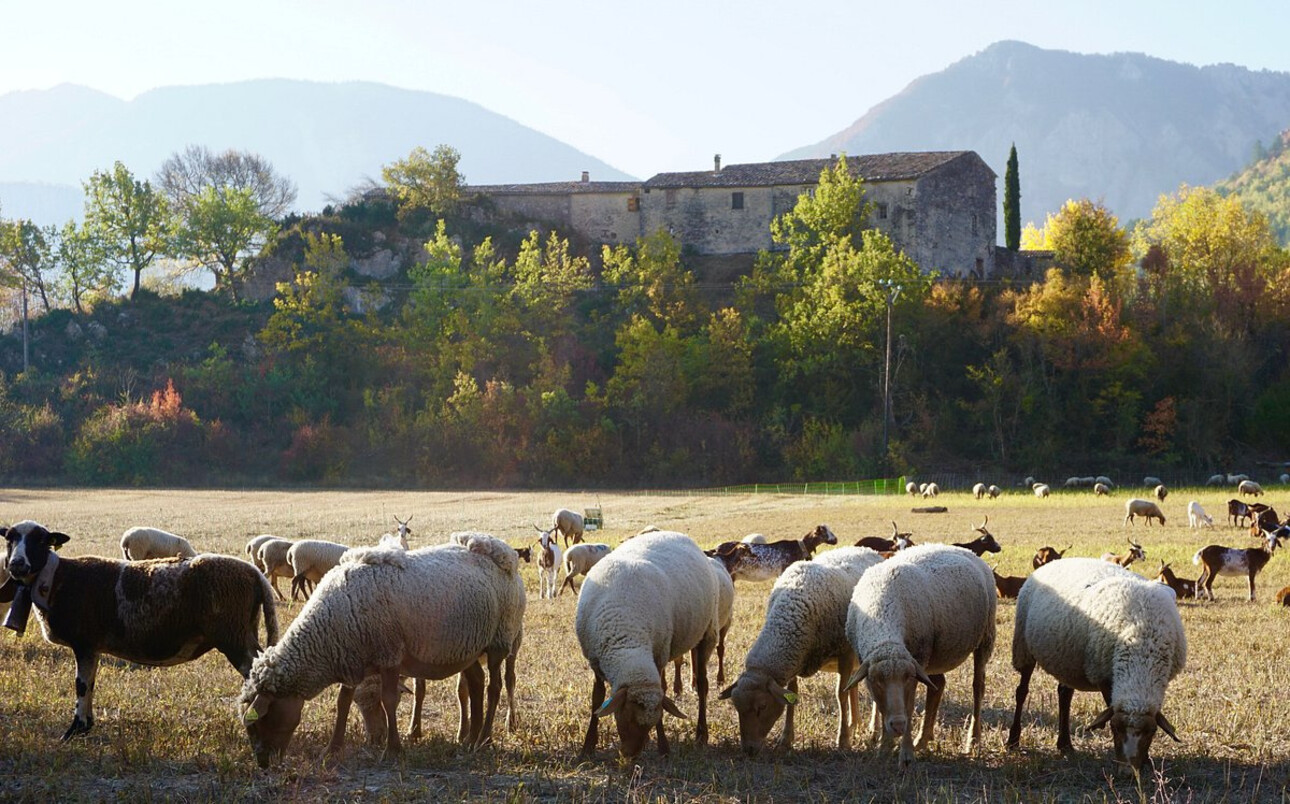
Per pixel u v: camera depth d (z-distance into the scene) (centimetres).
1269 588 2769
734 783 1212
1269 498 6075
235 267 13088
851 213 9944
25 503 7088
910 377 9250
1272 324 9731
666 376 9506
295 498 7656
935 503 6144
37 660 1823
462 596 1341
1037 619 1332
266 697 1255
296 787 1171
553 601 2694
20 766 1252
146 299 12025
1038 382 9162
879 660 1242
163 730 1380
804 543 2834
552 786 1201
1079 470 8631
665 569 1424
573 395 9906
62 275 12444
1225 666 1764
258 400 10306
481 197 12006
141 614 1396
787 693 1297
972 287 9588
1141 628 1217
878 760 1288
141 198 12419
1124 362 9006
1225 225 10856
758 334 9875
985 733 1423
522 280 10669
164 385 10462
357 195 13662
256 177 14438
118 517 5688
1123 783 1205
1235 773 1232
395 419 9862
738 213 10875
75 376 10562
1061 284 9325
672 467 9138
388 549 1344
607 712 1256
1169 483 8062
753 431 9306
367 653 1288
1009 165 11131
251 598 1434
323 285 10850
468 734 1416
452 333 10550
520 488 8962
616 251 10825
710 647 1490
